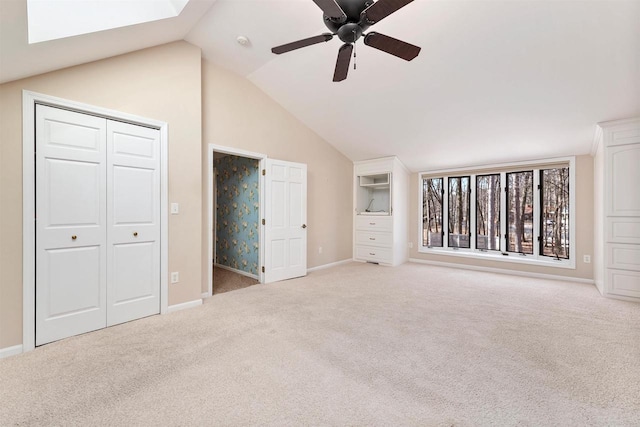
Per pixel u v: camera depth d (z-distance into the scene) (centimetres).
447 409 143
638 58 232
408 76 316
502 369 179
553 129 346
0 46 149
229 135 362
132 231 256
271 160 404
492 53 263
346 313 278
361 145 500
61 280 216
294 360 190
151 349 204
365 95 366
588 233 391
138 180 259
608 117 307
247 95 384
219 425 133
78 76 221
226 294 344
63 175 217
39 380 166
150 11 213
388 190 583
